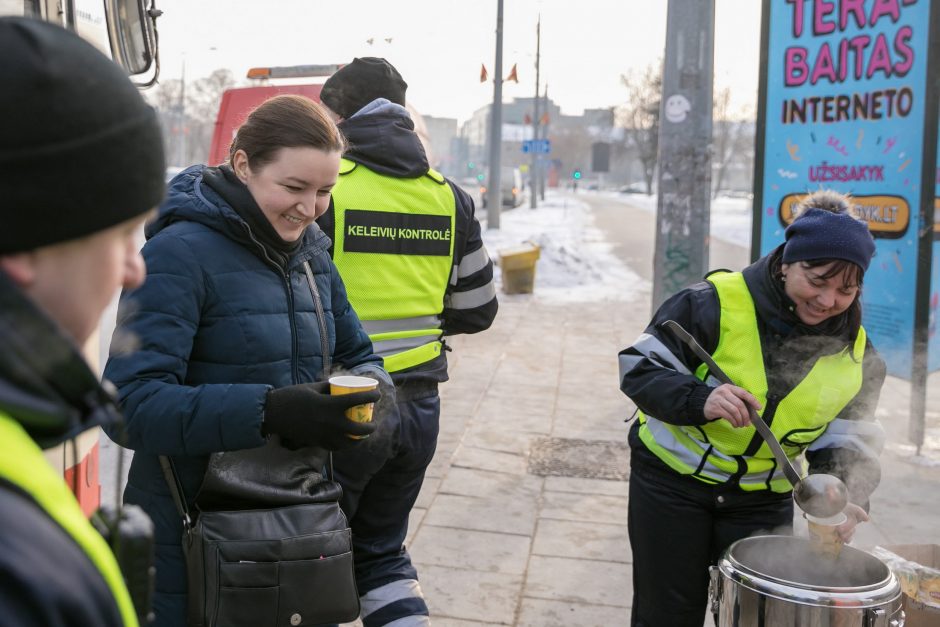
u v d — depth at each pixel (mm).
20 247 736
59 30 777
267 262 2139
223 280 2074
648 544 2662
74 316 792
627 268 17766
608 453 5797
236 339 2086
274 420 1966
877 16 5664
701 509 2607
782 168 6266
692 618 2664
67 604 682
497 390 7438
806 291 2346
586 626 3586
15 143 720
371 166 2898
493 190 25812
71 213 750
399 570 2877
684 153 7102
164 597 2135
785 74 6188
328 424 1971
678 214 7160
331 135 2121
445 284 3078
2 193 720
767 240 6371
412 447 2873
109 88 784
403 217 2916
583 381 7820
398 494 2896
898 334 5750
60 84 741
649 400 2467
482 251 3232
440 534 4449
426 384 2945
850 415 2602
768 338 2488
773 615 2033
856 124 5848
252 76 10180
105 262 800
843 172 5969
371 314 2873
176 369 2004
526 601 3779
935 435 6113
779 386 2480
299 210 2105
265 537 2047
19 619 649
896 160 5652
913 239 5598
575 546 4348
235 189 2096
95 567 738
